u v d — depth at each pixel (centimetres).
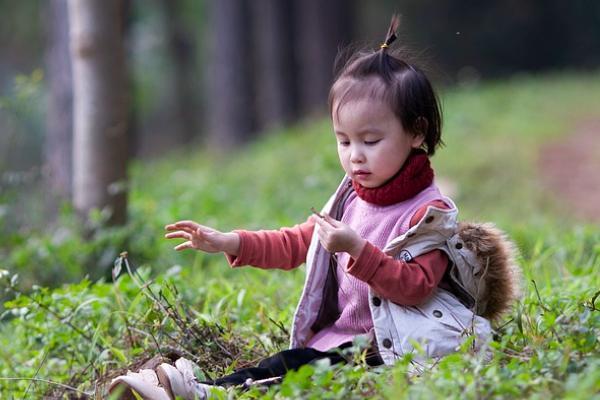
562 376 541
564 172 2444
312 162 2511
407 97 616
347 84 626
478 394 516
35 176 1361
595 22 5603
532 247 1142
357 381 568
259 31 4122
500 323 697
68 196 1460
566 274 941
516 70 5688
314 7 3759
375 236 630
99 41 1248
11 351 888
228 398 564
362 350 617
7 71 5053
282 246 670
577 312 640
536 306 730
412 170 626
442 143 664
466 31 5703
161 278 855
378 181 627
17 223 1295
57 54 2108
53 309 816
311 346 644
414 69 632
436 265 609
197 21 5447
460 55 5706
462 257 614
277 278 1020
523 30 5659
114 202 1262
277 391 579
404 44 712
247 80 3800
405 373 563
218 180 2470
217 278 1030
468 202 2148
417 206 624
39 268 1142
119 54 1264
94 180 1254
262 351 729
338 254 649
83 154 1260
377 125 615
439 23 5719
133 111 3316
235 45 3781
